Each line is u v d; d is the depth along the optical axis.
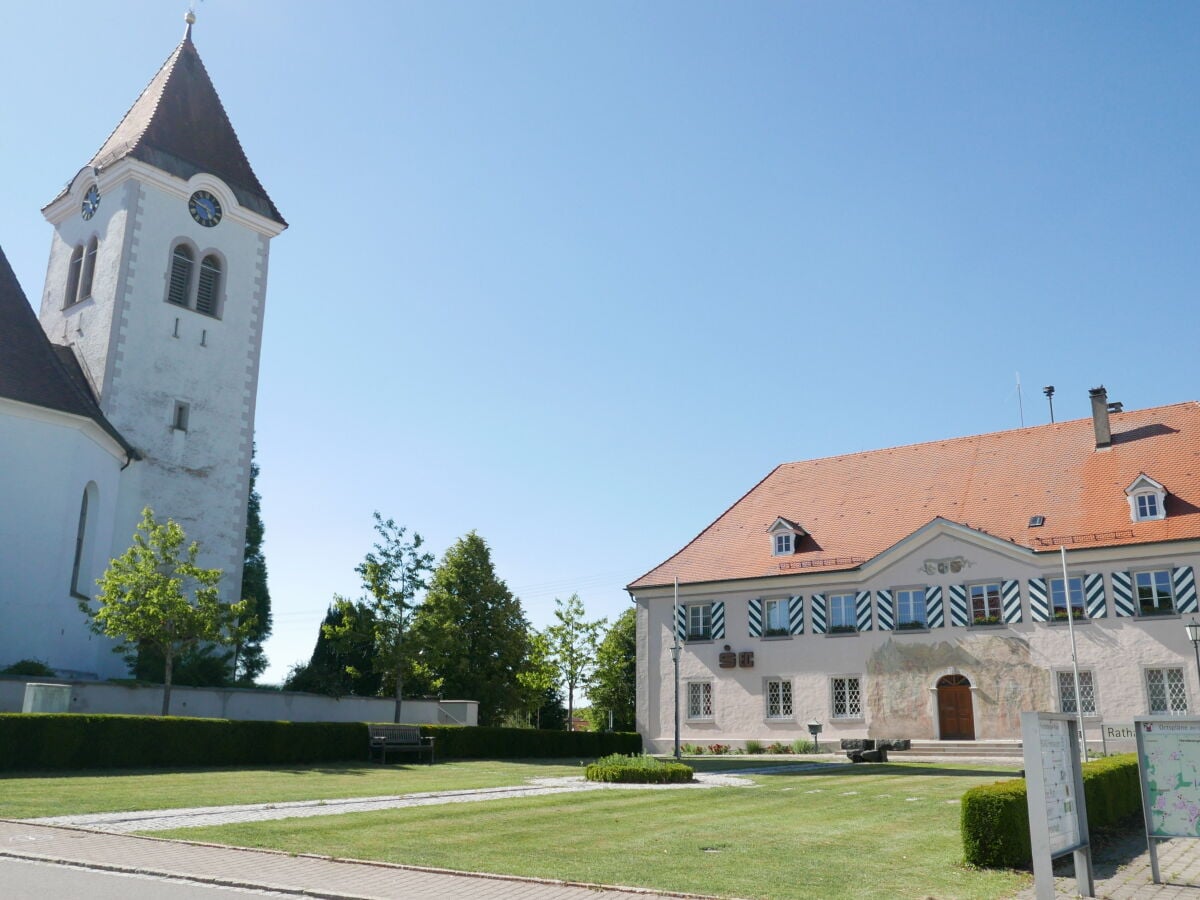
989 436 43.62
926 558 38.97
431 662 35.84
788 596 41.75
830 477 46.09
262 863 10.48
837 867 10.77
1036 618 36.47
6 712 22.52
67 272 39.31
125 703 27.83
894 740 37.41
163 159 38.59
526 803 16.62
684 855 11.39
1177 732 10.54
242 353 40.00
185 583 36.28
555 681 57.03
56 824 13.05
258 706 31.31
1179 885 10.32
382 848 11.55
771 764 30.33
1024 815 11.41
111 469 34.59
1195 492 35.66
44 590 29.97
